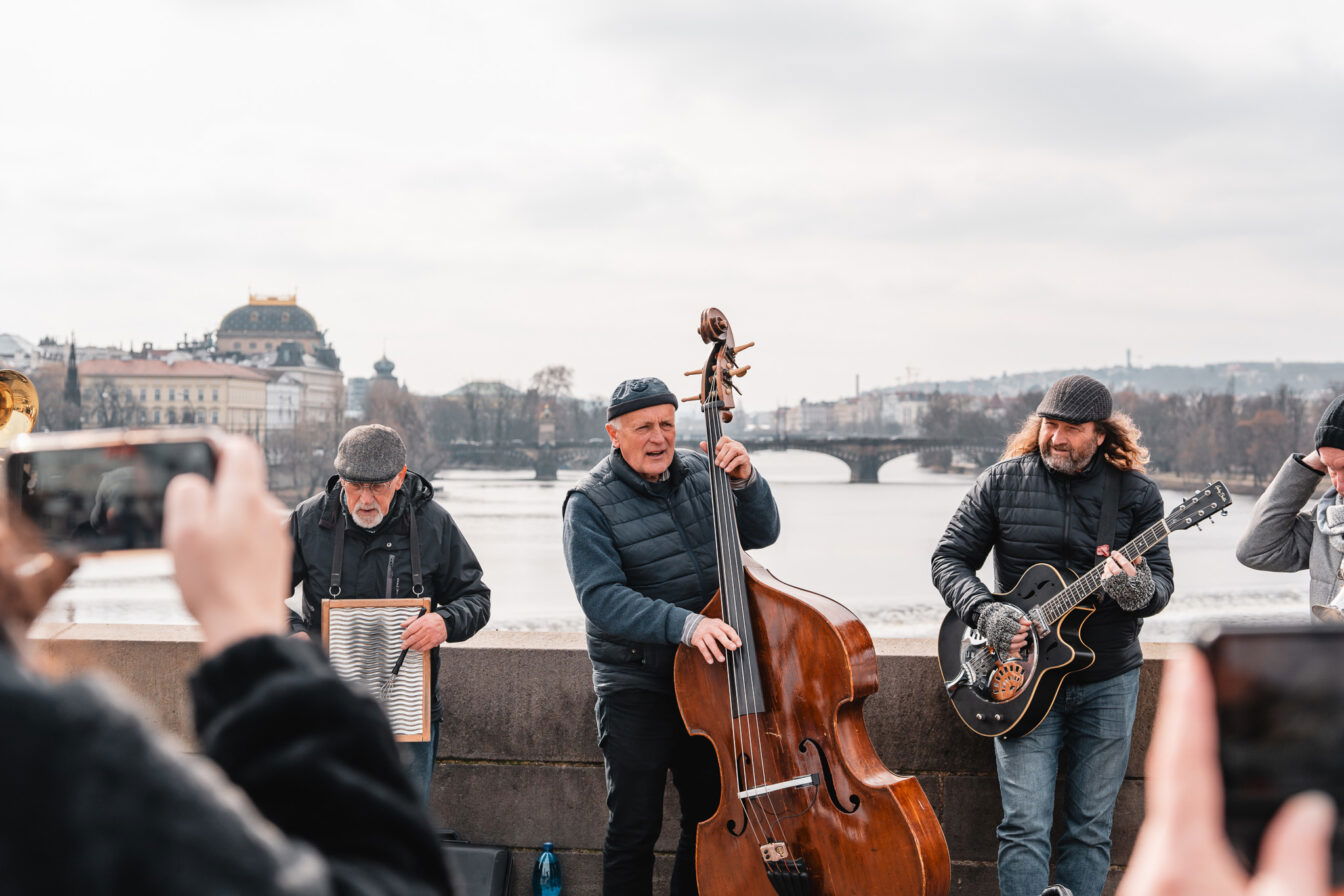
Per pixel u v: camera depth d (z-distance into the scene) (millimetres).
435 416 115000
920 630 24547
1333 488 4266
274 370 149375
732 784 3920
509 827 4941
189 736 4977
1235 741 633
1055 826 4762
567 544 4184
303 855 646
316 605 4211
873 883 3682
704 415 4129
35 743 570
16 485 847
